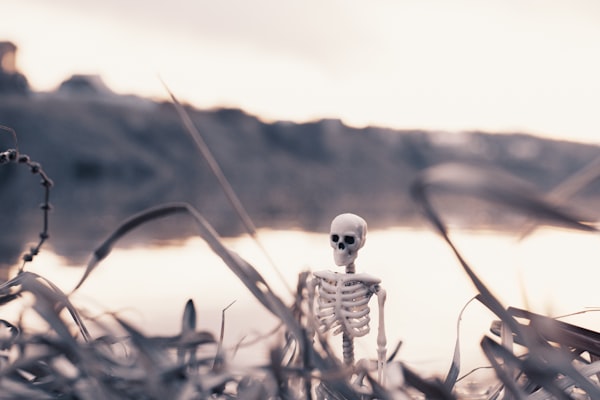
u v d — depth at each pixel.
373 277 2.28
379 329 2.25
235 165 137.00
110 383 0.79
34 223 24.69
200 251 15.77
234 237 19.92
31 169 1.34
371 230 25.53
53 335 0.84
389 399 0.73
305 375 0.79
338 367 0.82
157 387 0.77
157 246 17.06
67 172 89.12
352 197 100.06
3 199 40.53
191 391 0.77
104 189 69.81
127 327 0.83
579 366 1.04
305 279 0.87
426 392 0.75
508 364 0.87
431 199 0.68
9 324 0.96
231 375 0.80
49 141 91.44
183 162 112.31
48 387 0.83
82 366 0.81
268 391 0.76
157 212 0.96
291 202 68.19
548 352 0.79
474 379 1.10
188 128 0.92
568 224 0.58
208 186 94.38
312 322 0.84
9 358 0.93
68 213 31.97
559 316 1.08
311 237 21.11
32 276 0.94
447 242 0.75
